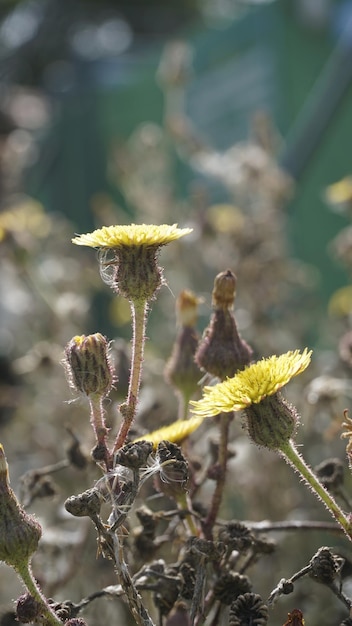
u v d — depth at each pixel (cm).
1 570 66
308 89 120
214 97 130
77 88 151
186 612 51
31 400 80
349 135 117
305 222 117
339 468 54
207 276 89
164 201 104
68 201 150
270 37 120
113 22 165
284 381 47
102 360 49
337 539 68
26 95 146
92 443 58
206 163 100
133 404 49
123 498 48
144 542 52
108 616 60
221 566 50
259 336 82
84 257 100
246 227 89
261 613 47
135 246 49
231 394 48
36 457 76
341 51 107
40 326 90
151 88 144
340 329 86
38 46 157
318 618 63
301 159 108
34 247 88
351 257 85
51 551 59
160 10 171
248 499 70
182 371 56
